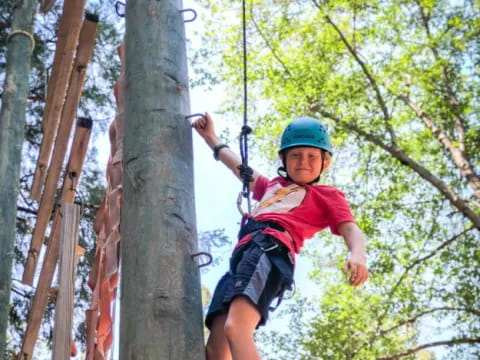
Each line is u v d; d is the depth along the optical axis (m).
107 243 3.89
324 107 13.92
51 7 5.26
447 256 13.65
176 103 3.23
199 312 2.86
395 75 13.93
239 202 3.38
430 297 13.44
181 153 3.13
